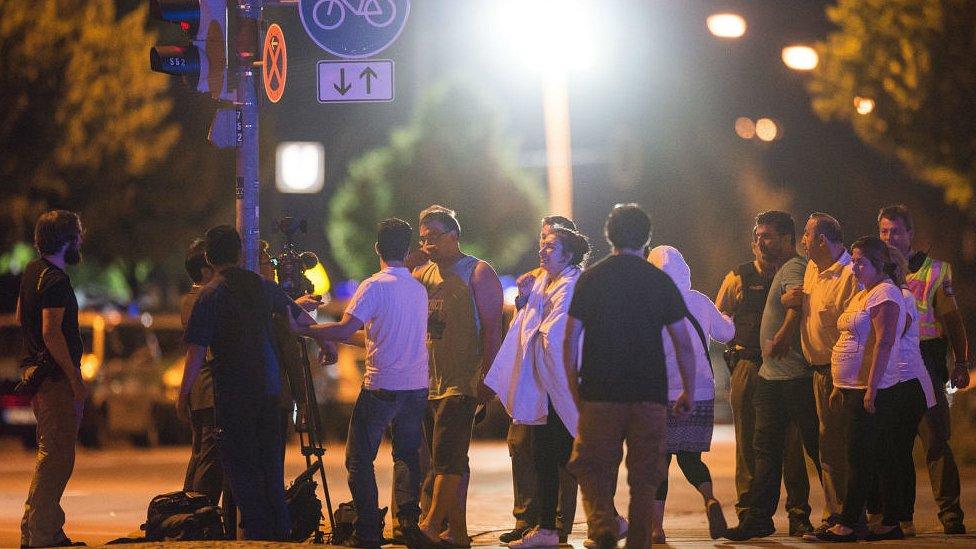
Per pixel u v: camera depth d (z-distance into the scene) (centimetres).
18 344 7194
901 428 3169
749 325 3316
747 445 3300
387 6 3322
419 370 2973
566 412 2914
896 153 7100
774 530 3256
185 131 9650
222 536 2912
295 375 3014
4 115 7750
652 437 2530
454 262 3116
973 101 6506
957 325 3362
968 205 6825
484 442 7362
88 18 8056
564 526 3181
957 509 3331
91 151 8188
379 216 10375
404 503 2997
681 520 3803
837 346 3097
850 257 3192
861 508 3089
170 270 10456
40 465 2973
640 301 2533
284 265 3089
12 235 8056
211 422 3114
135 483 5109
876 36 6700
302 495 2986
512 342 2994
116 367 7375
